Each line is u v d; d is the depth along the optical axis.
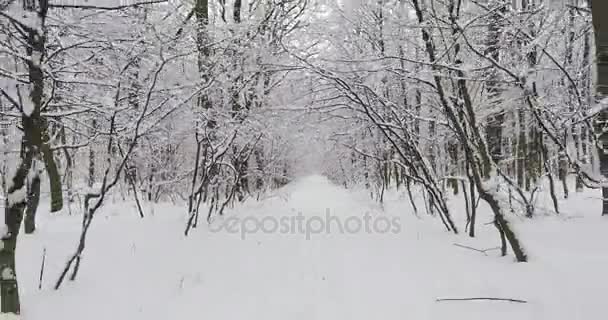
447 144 12.46
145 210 10.49
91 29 6.80
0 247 3.84
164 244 7.14
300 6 11.31
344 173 25.42
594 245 5.77
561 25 8.21
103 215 9.33
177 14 8.08
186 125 8.74
